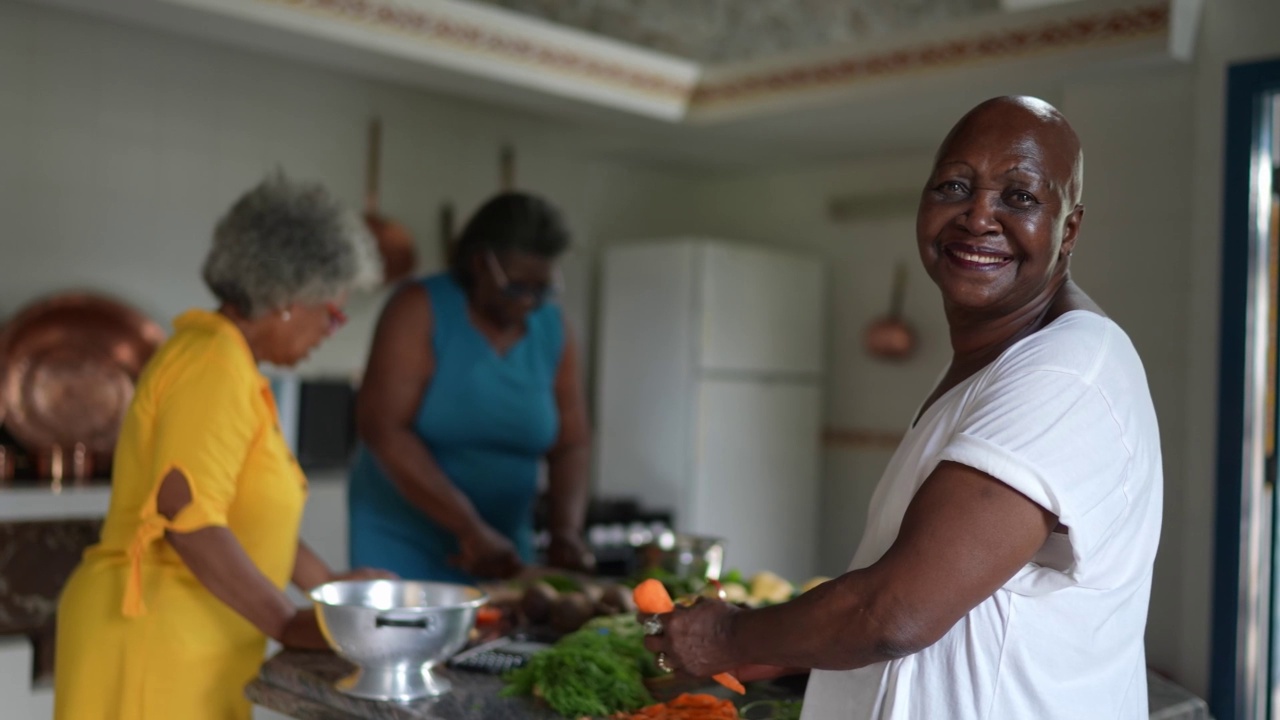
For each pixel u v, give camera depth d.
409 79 3.72
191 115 3.84
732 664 1.15
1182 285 3.04
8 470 3.27
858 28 3.99
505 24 3.57
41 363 3.49
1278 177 2.88
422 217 4.38
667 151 4.71
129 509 1.69
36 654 3.21
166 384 1.66
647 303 4.53
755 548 4.52
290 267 1.72
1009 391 1.03
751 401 4.50
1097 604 1.07
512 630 1.88
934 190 1.13
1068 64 3.12
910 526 1.03
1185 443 2.98
